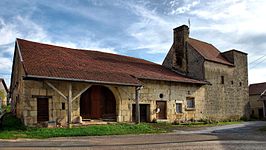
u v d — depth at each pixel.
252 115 31.39
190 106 19.84
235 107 23.59
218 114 21.80
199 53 21.45
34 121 12.71
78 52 19.00
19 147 7.96
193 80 20.23
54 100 13.42
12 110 20.73
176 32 23.55
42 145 8.37
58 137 10.37
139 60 22.61
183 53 22.70
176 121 18.38
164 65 24.17
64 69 13.71
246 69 25.55
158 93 17.70
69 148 7.86
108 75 14.91
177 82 18.84
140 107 17.02
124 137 10.70
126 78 15.33
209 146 8.41
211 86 21.53
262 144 8.84
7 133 10.67
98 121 14.92
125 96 16.17
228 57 24.56
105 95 16.14
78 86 14.34
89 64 16.39
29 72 11.63
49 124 13.08
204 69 21.08
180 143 9.04
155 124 16.28
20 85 14.05
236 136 11.18
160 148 7.99
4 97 36.31
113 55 21.36
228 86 23.22
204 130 14.10
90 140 9.66
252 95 34.31
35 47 16.28
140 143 8.99
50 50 16.86
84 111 15.21
